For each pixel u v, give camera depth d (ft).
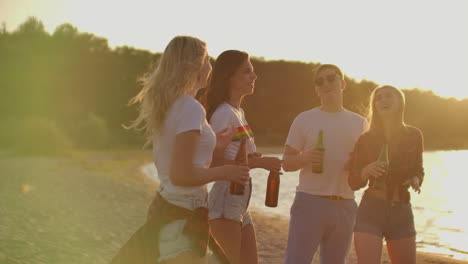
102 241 23.08
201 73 9.57
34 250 19.98
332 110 13.82
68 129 170.19
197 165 8.98
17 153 113.80
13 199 35.83
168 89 8.95
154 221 8.87
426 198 57.88
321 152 13.05
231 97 12.16
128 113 208.13
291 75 276.41
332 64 13.92
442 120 209.77
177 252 8.66
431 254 25.94
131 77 214.69
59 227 25.71
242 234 12.37
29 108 190.29
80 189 46.60
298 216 13.50
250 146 12.30
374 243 12.63
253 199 52.29
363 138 13.26
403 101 13.28
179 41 9.23
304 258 13.24
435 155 199.93
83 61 214.69
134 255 8.86
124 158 120.26
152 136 9.21
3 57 201.57
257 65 277.03
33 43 215.10
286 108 272.92
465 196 60.54
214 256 9.35
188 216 8.80
